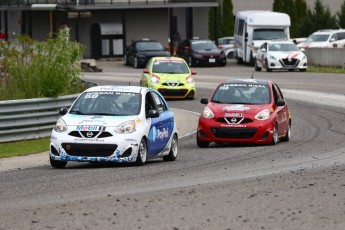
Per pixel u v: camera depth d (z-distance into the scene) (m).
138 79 118.94
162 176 40.19
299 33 183.62
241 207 30.69
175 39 174.38
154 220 28.16
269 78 116.69
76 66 72.50
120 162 44.69
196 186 36.22
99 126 44.31
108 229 26.72
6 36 161.75
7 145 58.62
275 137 56.53
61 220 28.31
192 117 78.56
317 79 113.50
